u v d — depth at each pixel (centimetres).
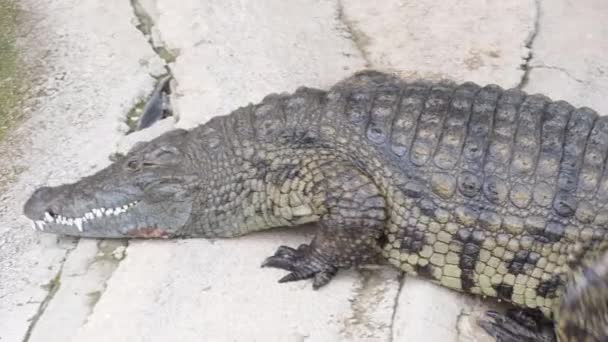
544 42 414
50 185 378
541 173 331
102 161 384
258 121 354
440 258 339
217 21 422
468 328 338
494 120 340
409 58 409
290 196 350
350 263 347
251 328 337
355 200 341
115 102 402
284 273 349
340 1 431
